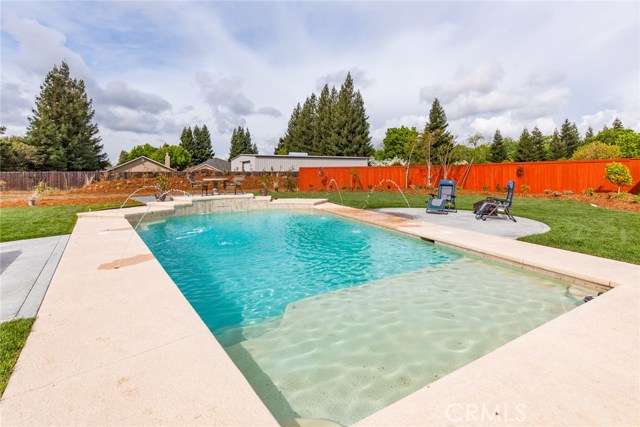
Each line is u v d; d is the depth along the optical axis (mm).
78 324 2867
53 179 25438
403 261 5887
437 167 21703
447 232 7230
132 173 25531
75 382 2049
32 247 5992
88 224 8547
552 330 2746
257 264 5973
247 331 3459
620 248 5508
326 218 11117
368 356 2889
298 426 2029
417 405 1851
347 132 47281
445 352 2920
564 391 1954
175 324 2859
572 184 15445
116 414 1761
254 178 27125
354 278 5105
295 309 4004
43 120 38094
